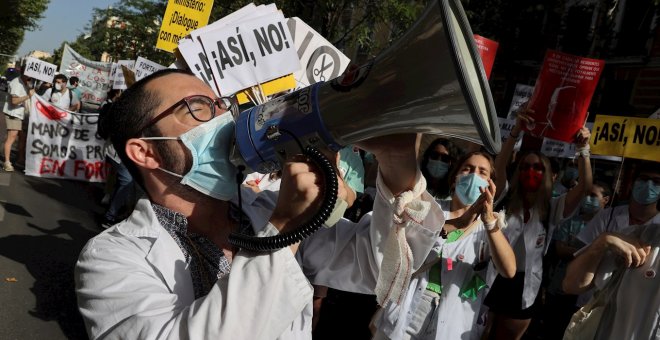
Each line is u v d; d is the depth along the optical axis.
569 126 4.25
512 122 5.75
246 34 2.75
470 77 0.86
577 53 11.68
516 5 11.98
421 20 0.93
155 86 1.17
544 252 3.39
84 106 15.30
